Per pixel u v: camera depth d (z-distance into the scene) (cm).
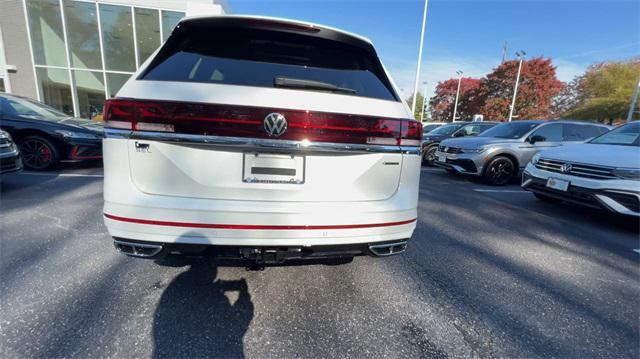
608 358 163
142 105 147
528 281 238
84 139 542
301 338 166
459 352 162
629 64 3384
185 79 162
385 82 207
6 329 159
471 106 4234
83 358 145
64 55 1302
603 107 3162
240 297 197
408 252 279
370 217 172
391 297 207
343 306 195
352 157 169
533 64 3581
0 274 209
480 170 620
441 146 712
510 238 329
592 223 398
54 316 171
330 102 165
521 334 178
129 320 171
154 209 151
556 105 3866
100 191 420
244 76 174
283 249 167
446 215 402
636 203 336
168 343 157
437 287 223
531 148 629
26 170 532
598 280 245
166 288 202
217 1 1400
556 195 414
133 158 150
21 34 1266
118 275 213
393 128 176
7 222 302
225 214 154
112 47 1316
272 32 200
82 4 1250
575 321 192
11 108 534
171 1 1302
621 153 371
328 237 166
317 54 206
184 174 153
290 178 162
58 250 246
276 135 155
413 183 187
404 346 164
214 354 152
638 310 206
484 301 208
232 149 155
